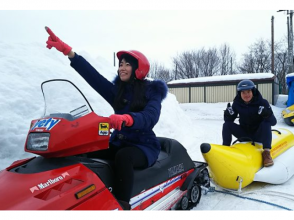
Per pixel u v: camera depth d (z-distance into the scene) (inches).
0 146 130.3
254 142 146.8
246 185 131.1
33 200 61.7
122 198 82.7
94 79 108.1
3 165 126.4
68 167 73.5
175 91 786.2
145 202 90.8
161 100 94.7
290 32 756.6
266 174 132.2
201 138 270.8
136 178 88.4
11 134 135.3
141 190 89.3
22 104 154.5
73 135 74.0
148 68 96.8
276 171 135.0
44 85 88.7
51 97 87.4
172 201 101.0
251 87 142.1
